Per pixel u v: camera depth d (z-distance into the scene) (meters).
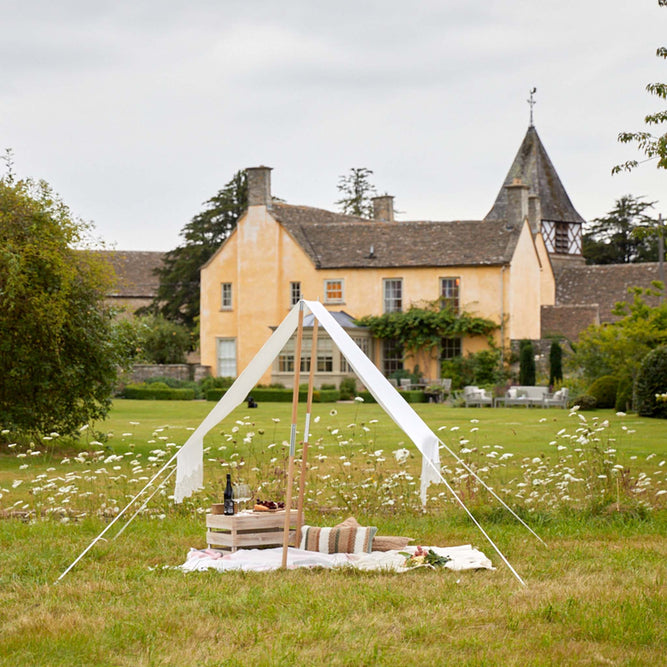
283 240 39.31
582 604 6.02
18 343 15.68
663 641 5.31
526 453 15.07
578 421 22.30
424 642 5.33
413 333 36.47
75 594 6.41
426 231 38.56
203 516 9.55
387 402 7.67
